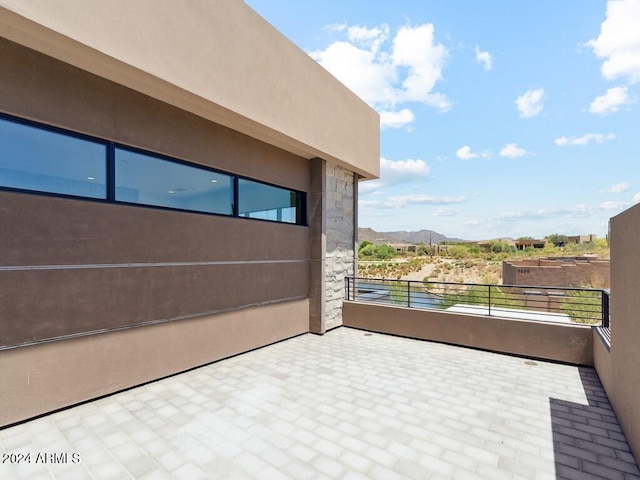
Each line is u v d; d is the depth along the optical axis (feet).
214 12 14.37
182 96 13.78
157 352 14.57
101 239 12.70
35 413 10.97
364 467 8.45
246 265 19.11
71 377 11.85
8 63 10.32
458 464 8.61
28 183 10.90
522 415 11.40
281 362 17.21
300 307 23.08
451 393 13.25
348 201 27.04
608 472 8.30
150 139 14.17
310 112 20.81
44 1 9.12
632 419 9.15
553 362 17.26
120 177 13.44
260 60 16.90
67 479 7.93
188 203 16.17
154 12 11.99
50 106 11.20
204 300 16.66
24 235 10.74
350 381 14.53
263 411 11.62
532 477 8.10
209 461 8.68
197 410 11.69
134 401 12.44
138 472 8.21
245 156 18.86
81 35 9.93
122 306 13.34
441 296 28.35
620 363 10.71
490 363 17.08
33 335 10.94
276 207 21.72
